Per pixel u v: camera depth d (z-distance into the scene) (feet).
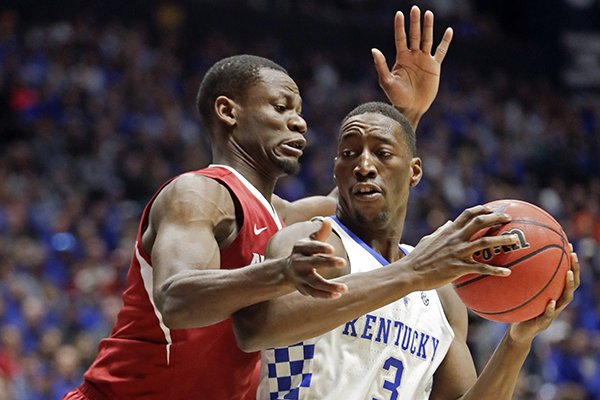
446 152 158.71
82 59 141.38
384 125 31.76
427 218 134.82
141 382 32.22
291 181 132.36
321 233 25.05
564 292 28.89
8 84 131.34
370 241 32.19
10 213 105.19
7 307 87.71
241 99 34.37
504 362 31.73
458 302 34.68
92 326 90.53
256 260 32.01
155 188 122.42
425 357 32.24
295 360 30.53
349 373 30.30
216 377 32.22
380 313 30.94
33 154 119.96
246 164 34.17
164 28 159.63
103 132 127.54
